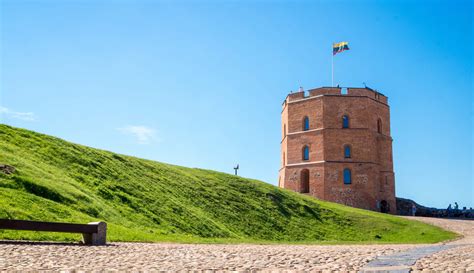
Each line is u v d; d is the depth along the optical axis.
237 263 11.99
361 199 58.22
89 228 17.42
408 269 9.64
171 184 37.88
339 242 32.97
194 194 37.94
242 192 43.62
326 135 59.81
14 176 23.47
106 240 19.22
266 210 40.69
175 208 32.03
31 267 10.45
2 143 29.39
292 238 36.28
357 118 60.31
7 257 12.09
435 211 68.00
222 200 39.19
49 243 16.80
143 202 30.78
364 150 59.50
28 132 33.97
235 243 26.31
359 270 9.76
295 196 48.12
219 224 33.41
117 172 34.25
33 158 29.25
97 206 25.53
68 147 34.34
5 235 17.30
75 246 16.22
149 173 38.12
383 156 62.28
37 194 23.20
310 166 60.34
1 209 18.91
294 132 63.03
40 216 20.20
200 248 18.45
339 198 58.22
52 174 27.50
